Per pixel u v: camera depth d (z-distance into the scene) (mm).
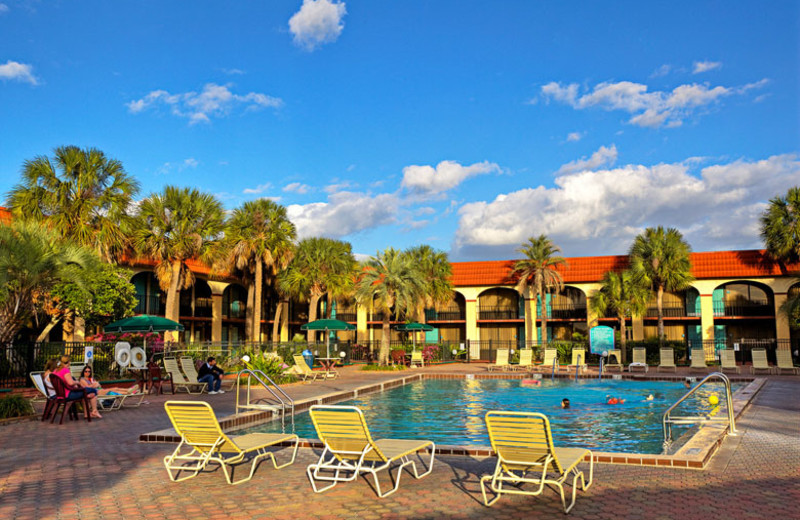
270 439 7004
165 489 6184
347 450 6344
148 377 16875
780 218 31062
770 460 7184
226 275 33938
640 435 10578
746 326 35594
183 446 8539
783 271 32531
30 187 22484
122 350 16484
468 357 36281
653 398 16516
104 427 10469
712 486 6004
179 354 21859
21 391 15305
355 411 6055
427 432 11039
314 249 35125
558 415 13352
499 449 5742
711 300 34469
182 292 37188
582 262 37469
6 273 13062
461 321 40688
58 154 22969
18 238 13680
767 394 15312
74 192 23141
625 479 6340
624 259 36406
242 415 11055
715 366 28047
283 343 28297
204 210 27922
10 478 6664
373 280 28156
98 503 5676
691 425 11578
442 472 6875
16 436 9523
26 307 14602
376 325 43250
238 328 41719
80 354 18250
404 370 27062
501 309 40688
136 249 26859
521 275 36625
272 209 32562
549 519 5078
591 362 30828
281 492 6062
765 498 5559
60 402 11047
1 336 14031
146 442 8891
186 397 15531
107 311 21953
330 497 5855
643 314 34312
